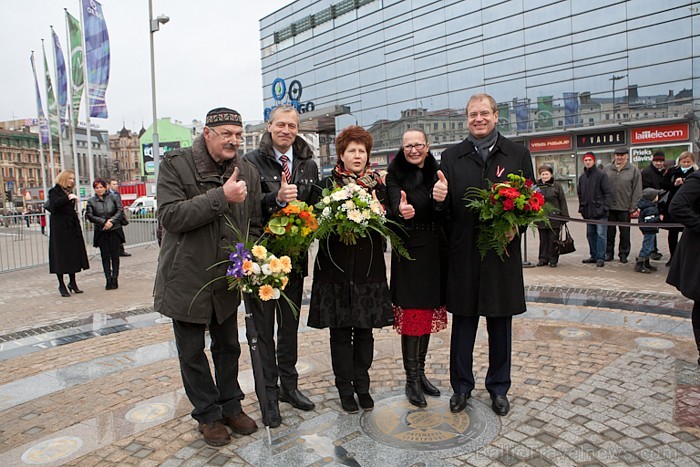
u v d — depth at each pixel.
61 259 7.75
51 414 3.55
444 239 3.48
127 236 15.45
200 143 3.01
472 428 3.13
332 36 35.16
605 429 3.05
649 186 9.04
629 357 4.21
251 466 2.79
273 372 3.31
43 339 5.50
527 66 26.31
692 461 2.69
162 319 6.23
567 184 26.14
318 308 3.33
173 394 3.85
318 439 3.06
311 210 3.07
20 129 93.69
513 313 3.22
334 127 38.88
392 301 3.48
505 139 3.36
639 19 22.52
